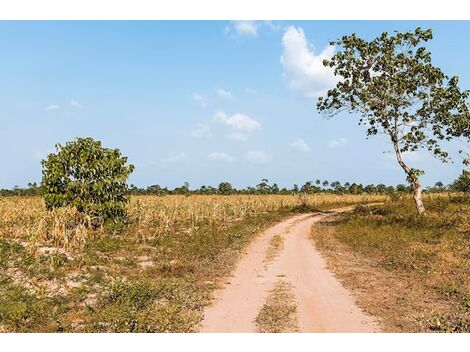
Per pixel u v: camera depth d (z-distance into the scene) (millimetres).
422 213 27844
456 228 21625
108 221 22641
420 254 16500
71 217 21625
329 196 66375
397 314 9953
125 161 23672
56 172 22188
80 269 14211
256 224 29906
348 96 31047
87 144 23156
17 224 22828
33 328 8969
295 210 45844
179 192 71688
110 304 10188
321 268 15320
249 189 80062
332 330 8891
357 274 14203
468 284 12234
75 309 10289
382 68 30266
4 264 13867
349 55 30172
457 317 9609
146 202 33750
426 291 11891
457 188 37406
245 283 13125
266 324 9289
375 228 24891
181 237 21547
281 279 13641
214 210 31562
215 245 19500
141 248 18234
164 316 9180
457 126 28609
